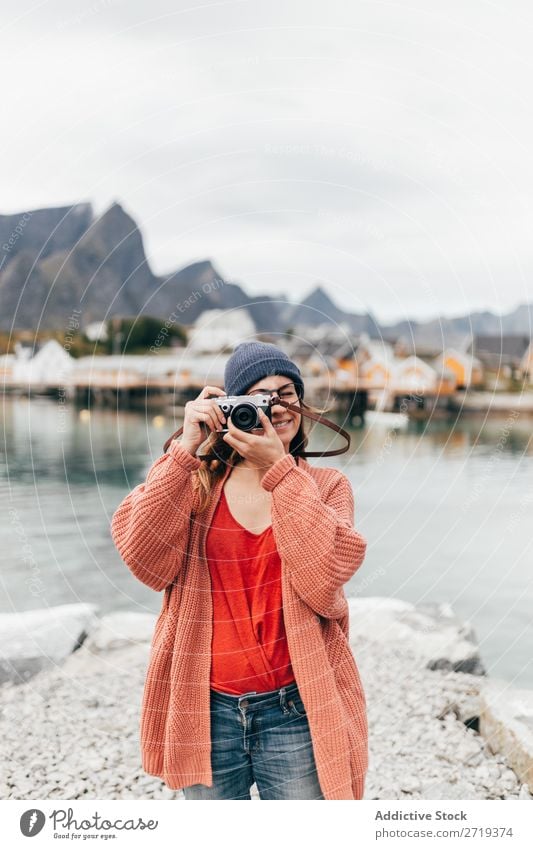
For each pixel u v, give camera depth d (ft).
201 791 6.61
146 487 6.59
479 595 25.89
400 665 15.74
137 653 16.70
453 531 36.19
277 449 6.42
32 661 15.64
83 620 17.65
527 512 40.34
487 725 13.01
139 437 46.68
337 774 6.26
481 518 39.24
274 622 6.45
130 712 13.85
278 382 7.04
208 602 6.54
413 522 38.27
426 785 11.40
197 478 6.79
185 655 6.46
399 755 12.41
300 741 6.44
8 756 12.21
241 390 7.00
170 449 6.84
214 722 6.49
